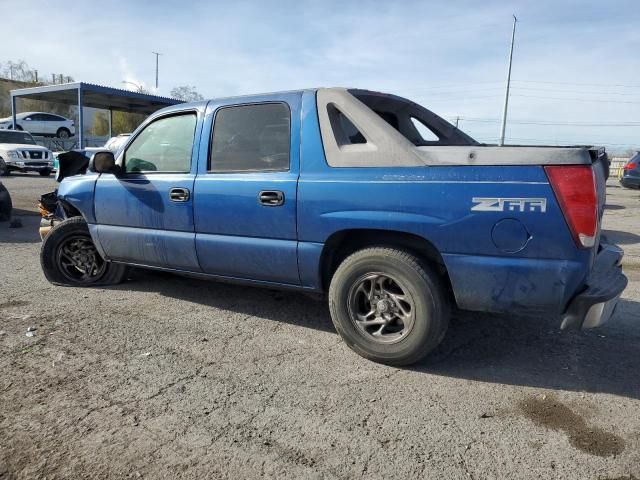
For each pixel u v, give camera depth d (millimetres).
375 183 3371
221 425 2764
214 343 3865
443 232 3180
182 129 4332
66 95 23797
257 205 3797
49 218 6273
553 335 4109
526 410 2971
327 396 3096
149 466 2424
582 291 3066
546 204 2939
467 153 3141
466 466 2451
